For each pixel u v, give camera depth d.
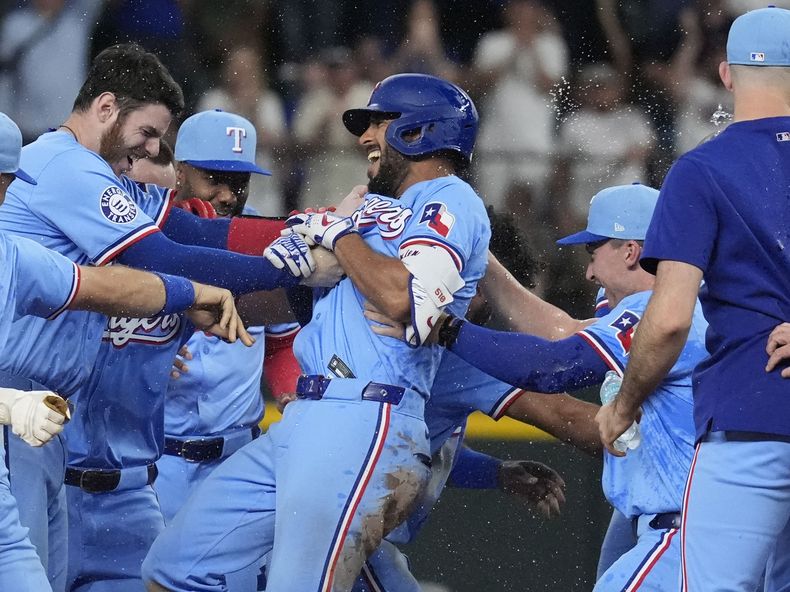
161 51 32.28
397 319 12.96
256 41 32.47
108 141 14.56
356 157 31.62
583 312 27.67
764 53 12.00
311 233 13.57
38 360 13.36
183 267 14.02
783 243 11.56
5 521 11.37
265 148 31.58
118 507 15.07
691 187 11.58
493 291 15.93
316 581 12.66
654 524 13.05
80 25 31.62
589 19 32.16
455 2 32.44
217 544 13.38
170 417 16.78
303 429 13.05
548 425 14.63
